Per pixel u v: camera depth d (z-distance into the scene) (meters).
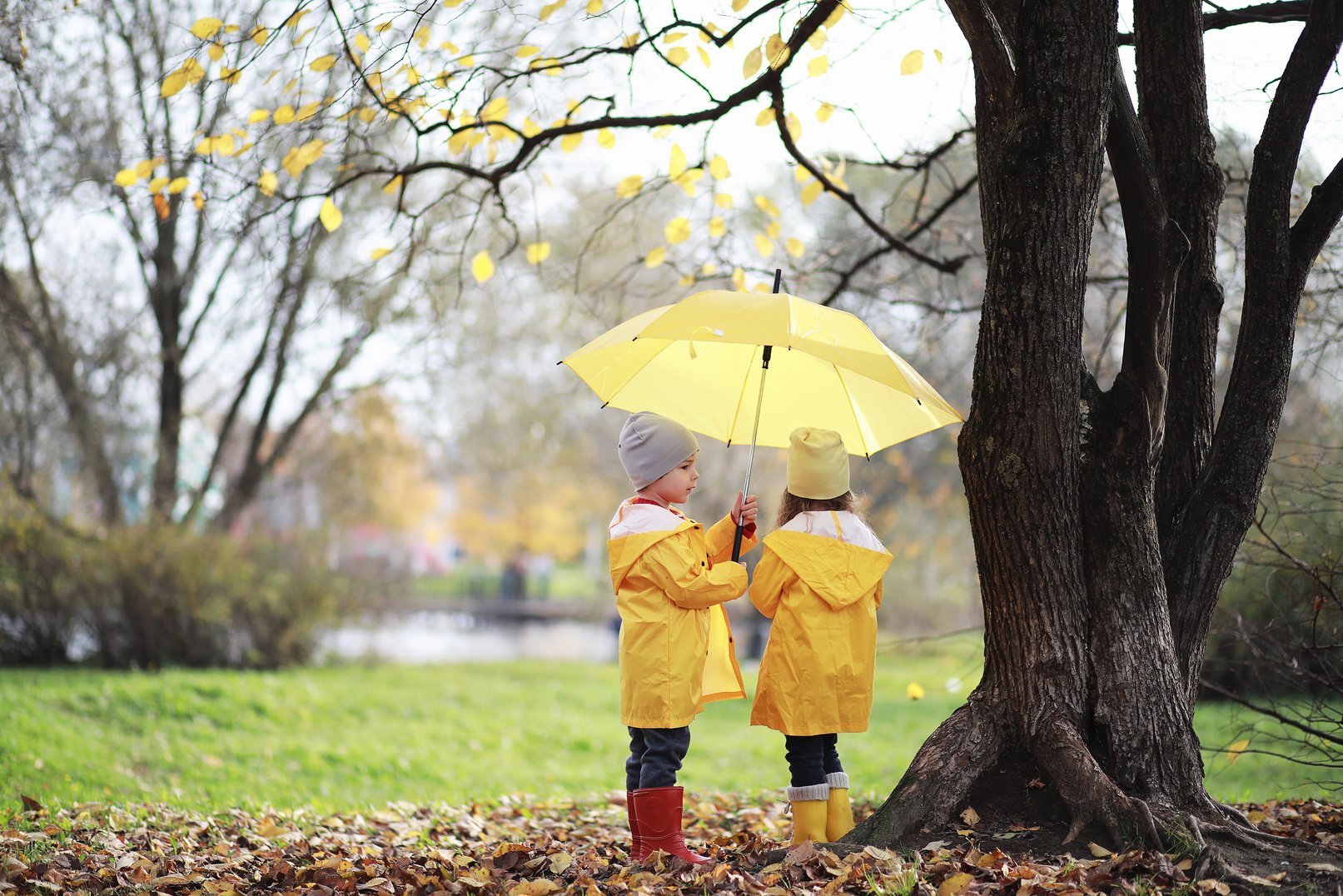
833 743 4.06
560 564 51.41
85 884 3.92
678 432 3.88
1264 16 4.89
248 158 5.99
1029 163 3.64
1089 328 8.04
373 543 21.45
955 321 8.42
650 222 11.16
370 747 9.43
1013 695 3.90
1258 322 4.16
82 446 13.73
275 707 10.66
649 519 3.78
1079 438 3.88
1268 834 3.64
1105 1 3.60
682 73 5.60
